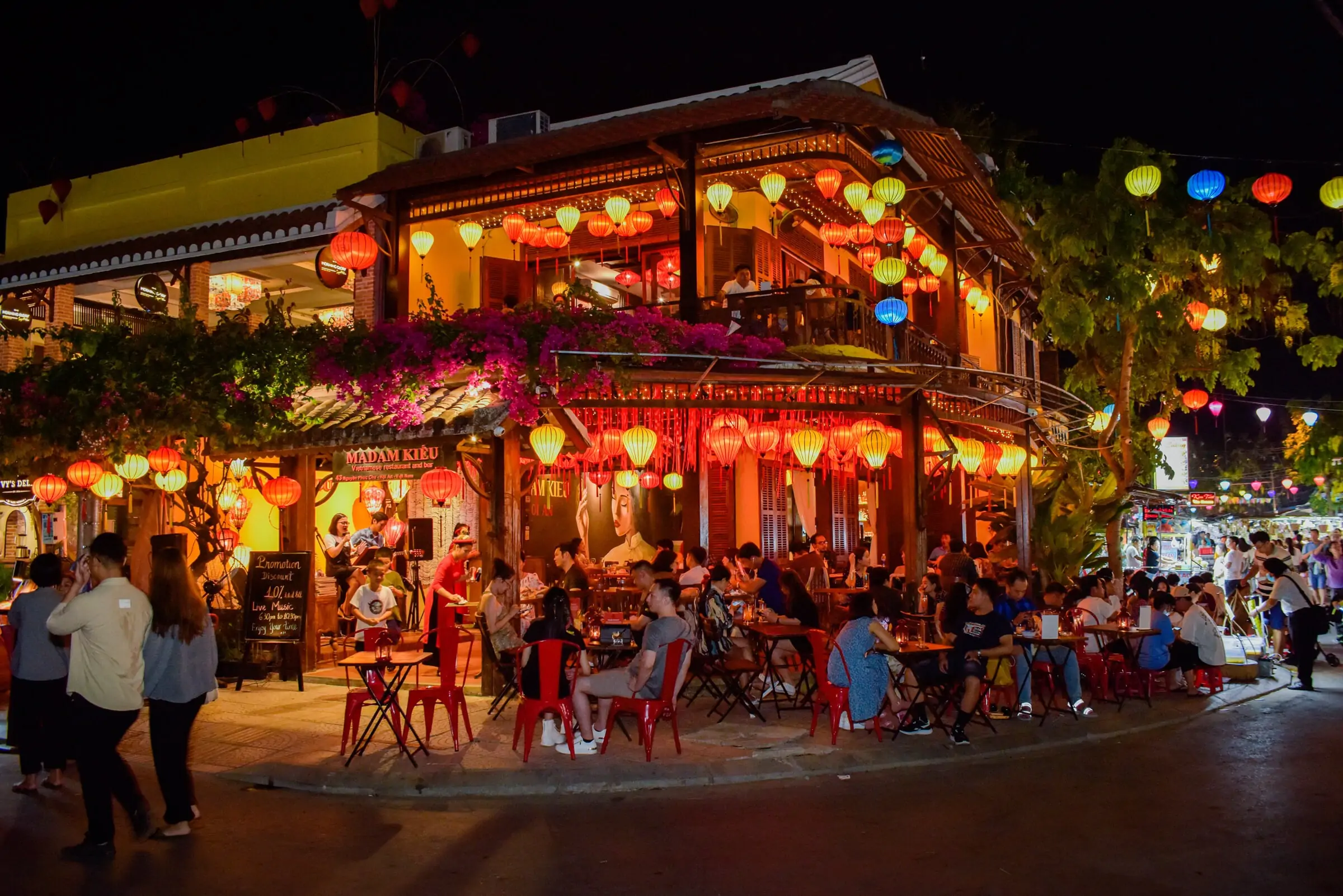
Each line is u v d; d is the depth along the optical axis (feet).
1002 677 32.86
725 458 40.50
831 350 40.83
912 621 40.27
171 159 55.52
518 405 36.29
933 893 17.69
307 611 40.73
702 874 18.75
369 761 27.12
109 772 20.35
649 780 25.61
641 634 32.73
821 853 19.98
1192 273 62.95
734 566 47.91
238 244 48.91
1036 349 84.79
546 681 27.14
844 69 50.49
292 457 42.22
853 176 44.37
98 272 51.96
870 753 28.07
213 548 42.55
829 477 58.39
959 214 54.19
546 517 54.90
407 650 29.04
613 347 36.65
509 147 43.80
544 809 23.58
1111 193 57.52
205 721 32.94
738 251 48.80
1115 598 43.04
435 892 17.97
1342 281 62.69
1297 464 93.25
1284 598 42.98
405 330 38.01
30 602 25.08
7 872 19.04
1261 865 19.06
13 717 25.18
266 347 39.19
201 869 19.29
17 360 52.95
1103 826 21.72
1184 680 40.42
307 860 19.80
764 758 27.32
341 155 50.90
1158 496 84.53
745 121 41.68
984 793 24.76
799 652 34.99
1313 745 30.53
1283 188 40.16
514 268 53.01
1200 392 61.26
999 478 66.64
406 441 37.40
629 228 46.93
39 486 40.63
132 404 38.60
